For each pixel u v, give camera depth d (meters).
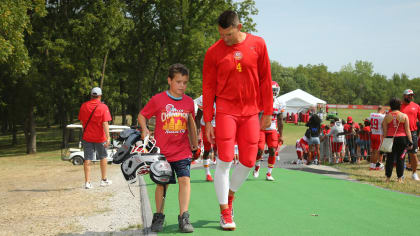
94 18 25.11
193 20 34.16
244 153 4.01
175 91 4.12
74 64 27.00
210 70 4.01
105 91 32.75
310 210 4.94
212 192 6.38
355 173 9.02
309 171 9.30
